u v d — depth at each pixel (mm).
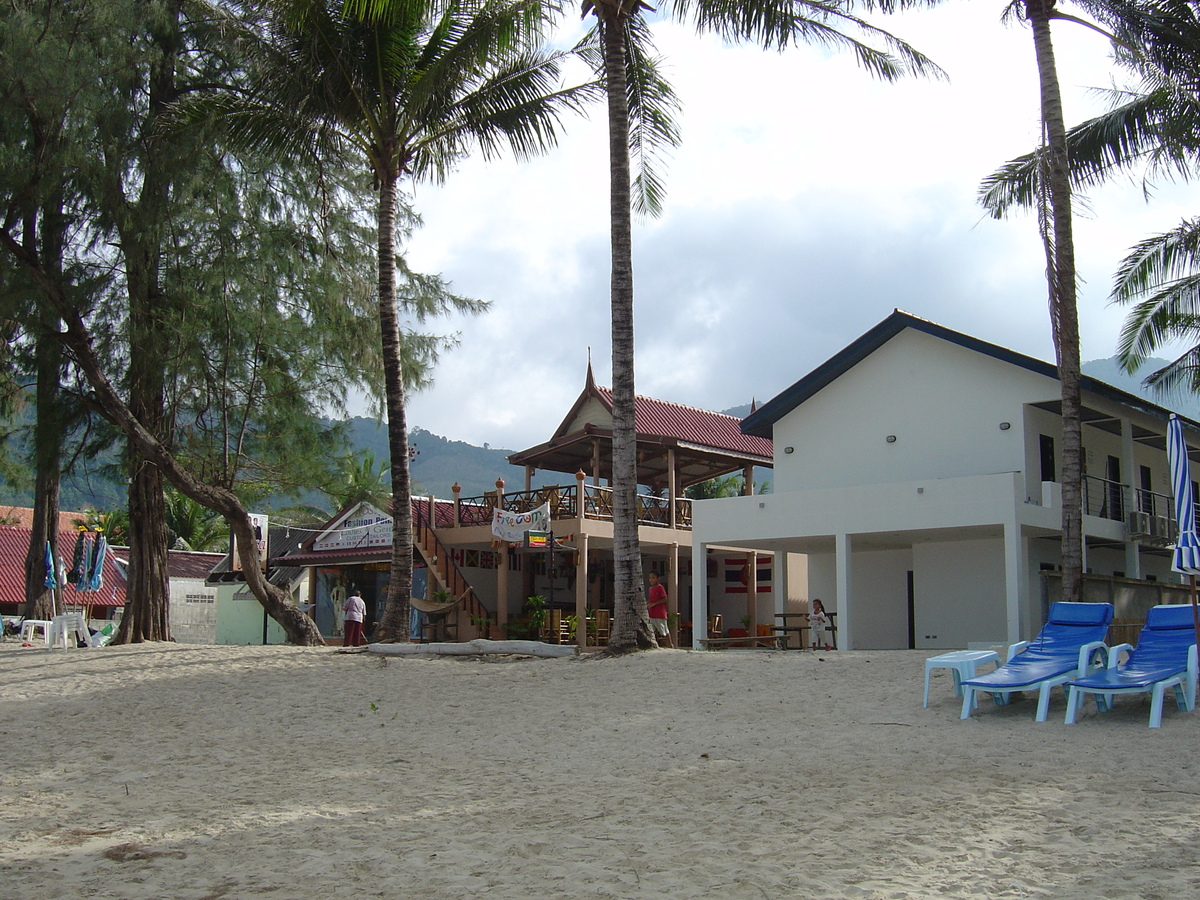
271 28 18047
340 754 10578
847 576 20938
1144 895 5090
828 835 6469
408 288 21812
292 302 20125
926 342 23156
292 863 6398
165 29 18734
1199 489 29797
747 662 14398
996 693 11055
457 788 8680
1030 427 21500
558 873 5910
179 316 18609
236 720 12570
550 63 18281
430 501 29453
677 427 29641
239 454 20438
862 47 16453
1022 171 19281
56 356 19016
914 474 22938
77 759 10539
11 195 17500
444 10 16609
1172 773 7777
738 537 22750
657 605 18094
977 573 21953
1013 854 5895
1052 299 15602
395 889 5734
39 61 16344
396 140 18328
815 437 24859
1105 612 11492
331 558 31312
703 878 5676
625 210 15766
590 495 27016
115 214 17938
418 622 28250
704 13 15891
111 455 21109
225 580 35812
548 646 16297
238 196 19562
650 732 10820
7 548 38219
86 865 6469
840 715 11016
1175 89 17781
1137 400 22312
